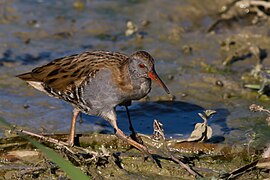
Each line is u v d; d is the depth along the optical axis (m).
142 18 17.44
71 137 12.11
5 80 14.44
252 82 14.53
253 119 13.10
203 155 12.00
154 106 13.66
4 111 13.23
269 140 12.27
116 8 17.97
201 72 14.96
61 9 17.86
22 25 16.95
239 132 12.65
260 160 11.30
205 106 13.68
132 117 13.29
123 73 11.75
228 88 14.33
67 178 11.30
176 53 15.82
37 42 16.22
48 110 13.35
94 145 12.26
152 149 12.05
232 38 16.30
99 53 12.20
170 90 14.23
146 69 11.70
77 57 12.20
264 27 16.55
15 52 15.70
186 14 17.50
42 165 11.48
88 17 17.47
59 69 12.13
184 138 12.48
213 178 11.05
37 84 12.33
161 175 11.51
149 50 15.94
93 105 11.91
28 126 12.75
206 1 17.80
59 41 16.33
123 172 11.53
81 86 11.86
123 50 15.95
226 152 12.02
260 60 15.38
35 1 18.20
